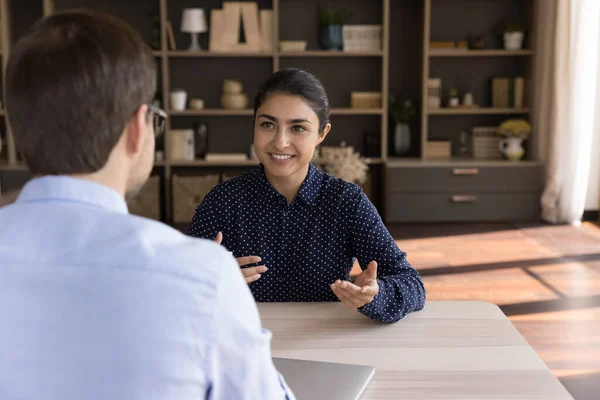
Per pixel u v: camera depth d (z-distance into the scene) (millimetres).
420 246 4750
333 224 1703
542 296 3627
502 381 1121
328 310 1468
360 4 5762
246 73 5805
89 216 711
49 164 726
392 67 5848
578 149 5285
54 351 668
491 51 5566
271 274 1727
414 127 5934
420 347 1265
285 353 1240
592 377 2631
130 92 730
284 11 5750
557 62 5234
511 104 5758
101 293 671
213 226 1737
